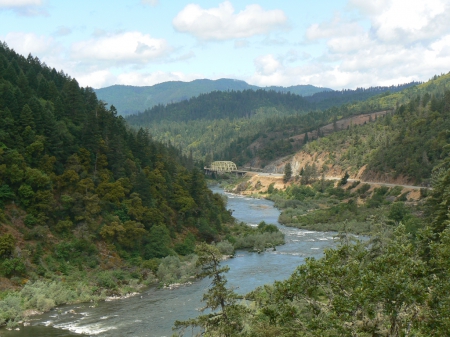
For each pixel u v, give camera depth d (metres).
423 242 26.86
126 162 95.56
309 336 24.69
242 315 31.38
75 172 82.69
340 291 24.67
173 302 65.19
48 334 52.81
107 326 55.47
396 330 22.69
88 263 74.25
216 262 31.59
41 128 83.88
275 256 94.00
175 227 96.69
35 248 70.94
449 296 22.20
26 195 74.75
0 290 61.84
